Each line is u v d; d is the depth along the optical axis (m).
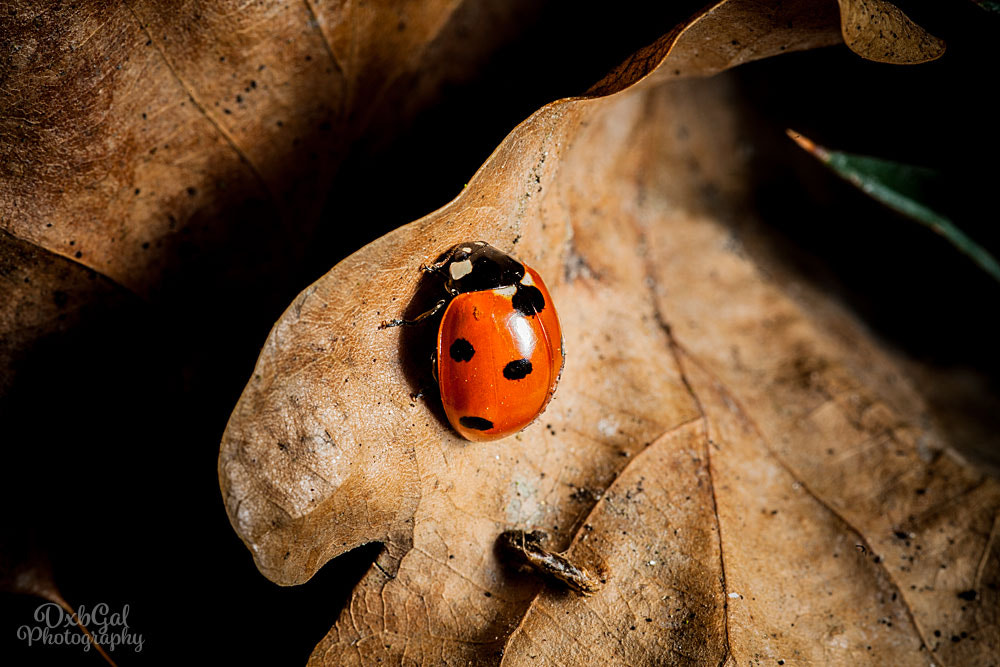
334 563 0.06
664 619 0.06
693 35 0.06
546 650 0.06
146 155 0.06
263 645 0.06
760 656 0.06
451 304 0.06
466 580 0.06
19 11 0.06
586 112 0.06
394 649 0.06
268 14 0.06
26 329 0.06
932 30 0.06
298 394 0.06
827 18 0.06
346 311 0.06
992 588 0.06
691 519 0.06
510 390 0.06
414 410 0.06
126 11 0.06
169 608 0.06
